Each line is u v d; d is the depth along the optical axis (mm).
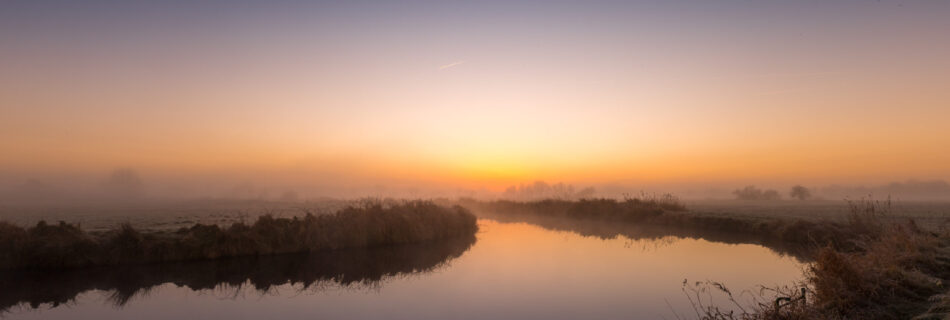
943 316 7305
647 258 19344
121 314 11750
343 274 16844
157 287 14648
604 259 19172
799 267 16734
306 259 19359
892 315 8172
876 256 11469
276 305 12664
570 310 11852
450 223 27766
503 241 25547
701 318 10461
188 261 17828
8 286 13906
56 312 11867
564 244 24141
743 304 11828
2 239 15320
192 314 11820
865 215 20203
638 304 12273
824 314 8281
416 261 19234
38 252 15453
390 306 12500
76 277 15031
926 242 13070
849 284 9305
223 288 14711
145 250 17094
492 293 13711
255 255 19250
